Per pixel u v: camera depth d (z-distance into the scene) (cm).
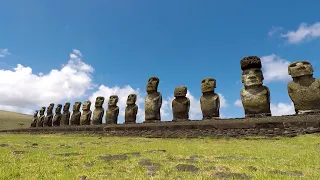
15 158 1106
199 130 2236
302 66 2178
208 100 2773
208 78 2853
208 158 1074
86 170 857
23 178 750
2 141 2172
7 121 8375
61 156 1171
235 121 2103
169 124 2536
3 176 752
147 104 3234
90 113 4319
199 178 717
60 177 755
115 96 3869
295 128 1791
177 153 1234
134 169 862
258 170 828
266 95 2384
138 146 1603
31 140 2319
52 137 2858
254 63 2478
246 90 2470
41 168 887
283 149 1301
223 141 1828
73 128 3631
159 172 809
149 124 2753
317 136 1622
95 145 1739
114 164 959
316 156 1059
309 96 2119
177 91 3008
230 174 764
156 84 3300
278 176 730
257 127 1944
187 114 2959
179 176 753
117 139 2347
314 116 1819
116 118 3797
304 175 760
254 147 1423
